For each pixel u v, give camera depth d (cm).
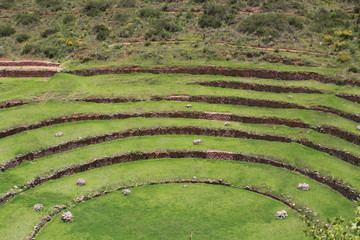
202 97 5788
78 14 8562
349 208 3947
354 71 6019
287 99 5669
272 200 4134
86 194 4125
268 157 4681
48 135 4975
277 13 7888
